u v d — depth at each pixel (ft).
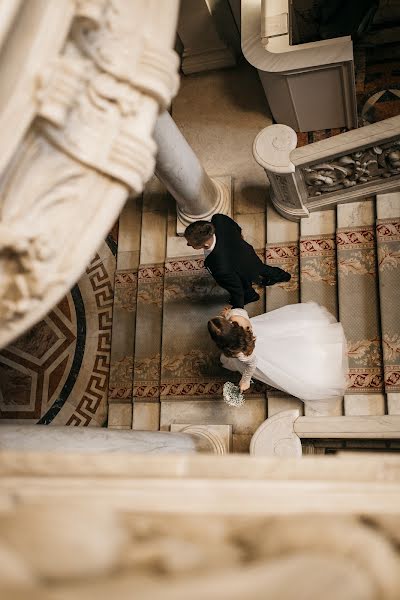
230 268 14.03
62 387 19.48
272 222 18.12
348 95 17.29
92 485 3.75
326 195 16.97
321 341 15.06
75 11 5.47
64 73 5.49
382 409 15.38
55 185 5.85
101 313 19.76
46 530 2.73
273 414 16.19
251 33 17.02
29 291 5.79
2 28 5.09
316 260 17.21
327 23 21.34
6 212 5.62
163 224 19.56
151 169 6.41
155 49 6.27
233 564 2.66
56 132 5.70
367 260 16.65
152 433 12.23
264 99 19.95
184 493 3.65
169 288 18.56
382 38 20.93
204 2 18.98
